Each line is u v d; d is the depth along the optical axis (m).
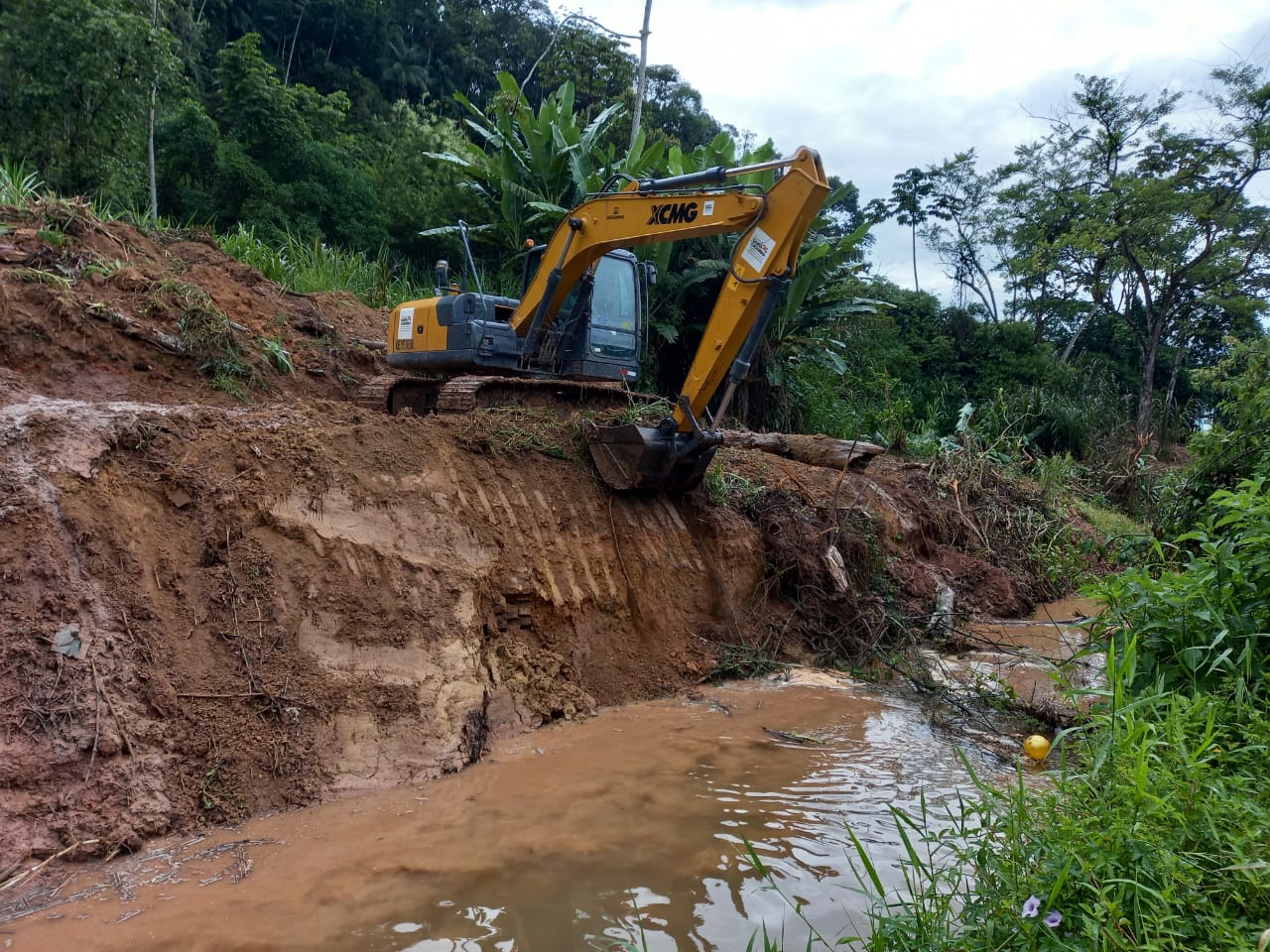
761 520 8.92
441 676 5.64
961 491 13.20
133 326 7.85
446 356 8.78
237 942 3.43
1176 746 3.32
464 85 47.41
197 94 28.69
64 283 7.69
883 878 4.02
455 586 6.11
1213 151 23.64
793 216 6.66
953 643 8.91
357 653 5.49
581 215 8.18
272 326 10.17
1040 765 5.63
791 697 7.10
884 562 9.66
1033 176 26.69
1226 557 4.63
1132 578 4.96
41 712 4.32
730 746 5.86
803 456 11.98
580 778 5.19
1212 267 23.47
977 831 3.48
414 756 5.21
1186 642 4.57
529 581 6.63
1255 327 25.94
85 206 9.10
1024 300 32.34
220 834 4.39
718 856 4.21
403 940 3.45
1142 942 2.60
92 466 5.32
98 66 16.00
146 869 4.01
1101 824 3.07
